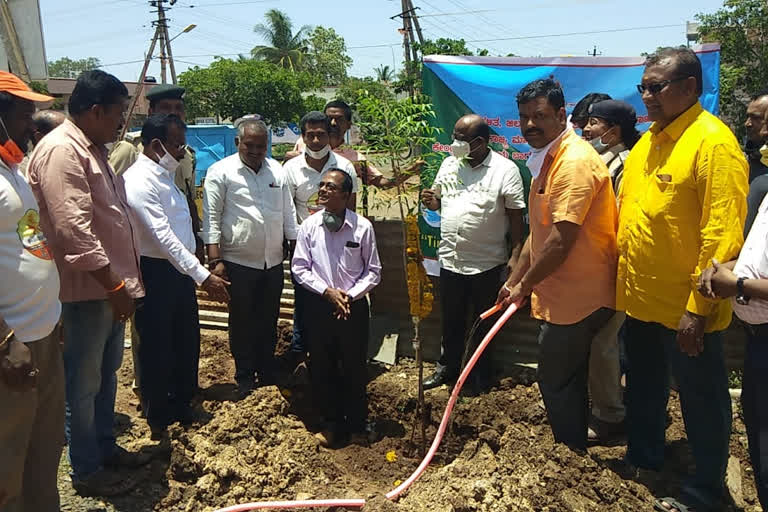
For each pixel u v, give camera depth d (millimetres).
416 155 4320
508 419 4285
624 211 3379
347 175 4277
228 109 35969
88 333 3424
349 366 4379
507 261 4957
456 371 5055
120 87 3375
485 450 3848
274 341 4973
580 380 3646
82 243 3143
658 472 3684
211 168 4617
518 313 5262
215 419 3928
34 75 5891
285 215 4906
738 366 4914
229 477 3504
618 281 3451
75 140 3279
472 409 4480
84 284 3357
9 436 2631
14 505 2789
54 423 3012
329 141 5359
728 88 15633
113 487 3559
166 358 4211
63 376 3051
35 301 2695
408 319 5754
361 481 3848
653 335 3535
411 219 4172
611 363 4105
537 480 3250
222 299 4254
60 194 3123
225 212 4637
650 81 3035
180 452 3730
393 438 4496
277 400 4180
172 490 3553
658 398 3629
